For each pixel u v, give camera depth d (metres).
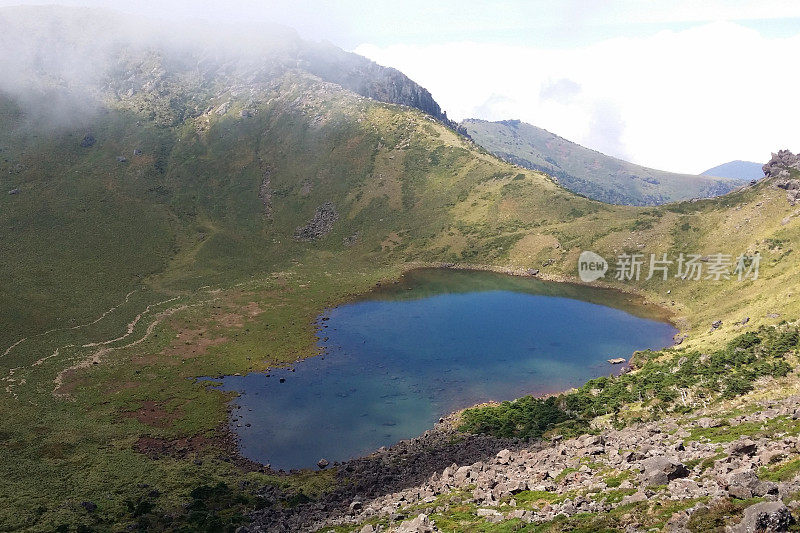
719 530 25.33
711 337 96.06
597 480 40.84
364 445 77.25
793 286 100.69
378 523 42.47
